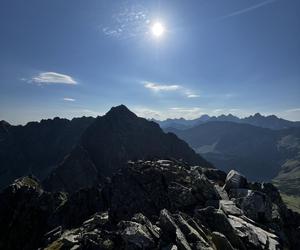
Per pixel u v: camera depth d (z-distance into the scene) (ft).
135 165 212.23
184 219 122.93
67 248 124.36
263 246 118.42
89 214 225.56
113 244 108.99
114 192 190.80
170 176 185.37
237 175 183.83
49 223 262.47
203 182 165.07
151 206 164.04
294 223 164.66
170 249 100.01
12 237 295.69
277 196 194.49
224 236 113.50
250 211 148.77
